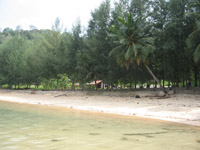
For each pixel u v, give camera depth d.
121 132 10.38
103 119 15.13
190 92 28.53
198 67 32.38
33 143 8.05
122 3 36.50
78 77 43.94
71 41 45.19
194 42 26.52
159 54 31.92
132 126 12.23
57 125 12.27
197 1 28.05
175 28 28.61
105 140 8.64
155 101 26.55
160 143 8.23
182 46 30.52
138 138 9.08
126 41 29.48
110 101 29.95
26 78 59.34
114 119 15.22
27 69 56.47
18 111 20.33
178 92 29.88
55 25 49.66
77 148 7.38
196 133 10.35
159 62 34.81
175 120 14.91
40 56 50.47
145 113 18.45
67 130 10.74
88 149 7.27
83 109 22.84
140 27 31.64
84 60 40.34
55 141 8.40
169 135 9.80
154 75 36.12
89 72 39.59
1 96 49.28
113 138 9.03
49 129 10.98
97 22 38.81
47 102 32.41
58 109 22.67
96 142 8.28
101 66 37.12
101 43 37.56
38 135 9.49
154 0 32.69
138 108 21.75
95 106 24.97
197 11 28.78
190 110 18.98
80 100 33.25
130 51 29.33
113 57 35.72
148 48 29.27
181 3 29.75
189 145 7.97
